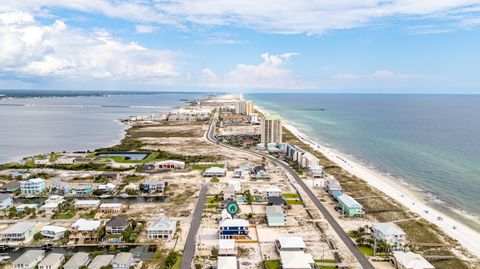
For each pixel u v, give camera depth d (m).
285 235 135.75
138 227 140.75
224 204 166.88
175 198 179.12
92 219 151.50
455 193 189.12
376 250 122.38
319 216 155.25
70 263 109.62
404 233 127.75
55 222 149.50
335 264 112.56
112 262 109.81
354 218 153.25
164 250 123.50
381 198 179.62
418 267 106.50
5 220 151.38
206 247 125.56
